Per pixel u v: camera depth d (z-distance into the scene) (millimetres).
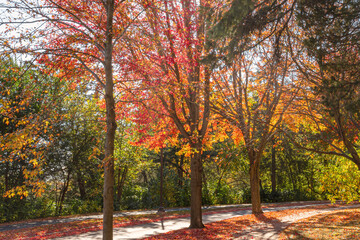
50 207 28219
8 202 23938
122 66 12773
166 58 13492
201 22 13234
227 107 18547
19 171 23953
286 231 13422
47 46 11617
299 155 41906
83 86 11992
